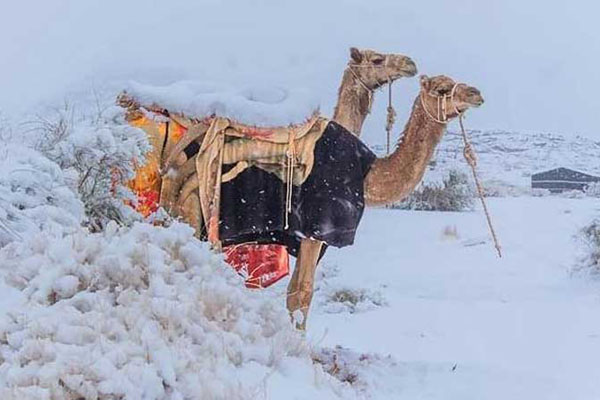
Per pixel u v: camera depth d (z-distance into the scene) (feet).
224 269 25.52
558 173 190.90
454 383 35.99
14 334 20.47
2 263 24.43
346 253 92.32
